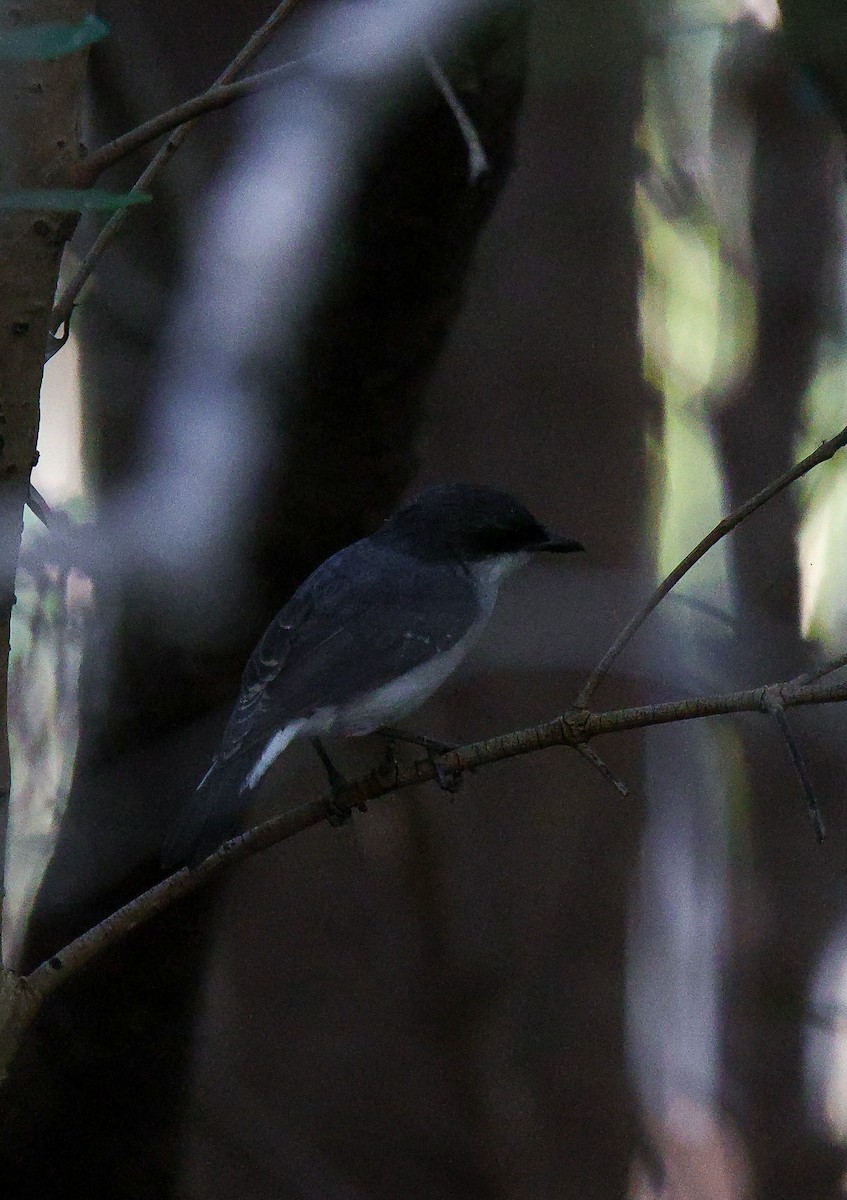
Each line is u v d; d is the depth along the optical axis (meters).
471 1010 13.24
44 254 4.28
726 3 11.70
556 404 13.39
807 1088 14.59
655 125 14.22
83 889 8.73
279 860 12.96
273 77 4.49
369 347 8.76
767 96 13.77
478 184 8.59
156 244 8.88
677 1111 14.50
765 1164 14.42
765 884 14.71
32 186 4.13
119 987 8.63
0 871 4.66
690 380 14.48
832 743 14.32
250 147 8.62
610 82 12.95
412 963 13.17
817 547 14.12
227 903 12.71
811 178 14.15
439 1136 12.98
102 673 8.93
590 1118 13.40
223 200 8.67
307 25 8.44
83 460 9.61
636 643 13.20
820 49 7.29
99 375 9.13
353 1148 12.81
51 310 4.41
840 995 14.58
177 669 8.74
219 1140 12.33
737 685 13.91
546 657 12.93
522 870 13.34
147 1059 8.62
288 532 8.86
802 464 5.29
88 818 8.75
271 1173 12.38
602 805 13.41
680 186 14.34
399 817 13.21
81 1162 8.61
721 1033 14.71
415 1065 13.05
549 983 13.41
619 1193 13.48
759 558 14.12
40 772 9.91
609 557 13.26
